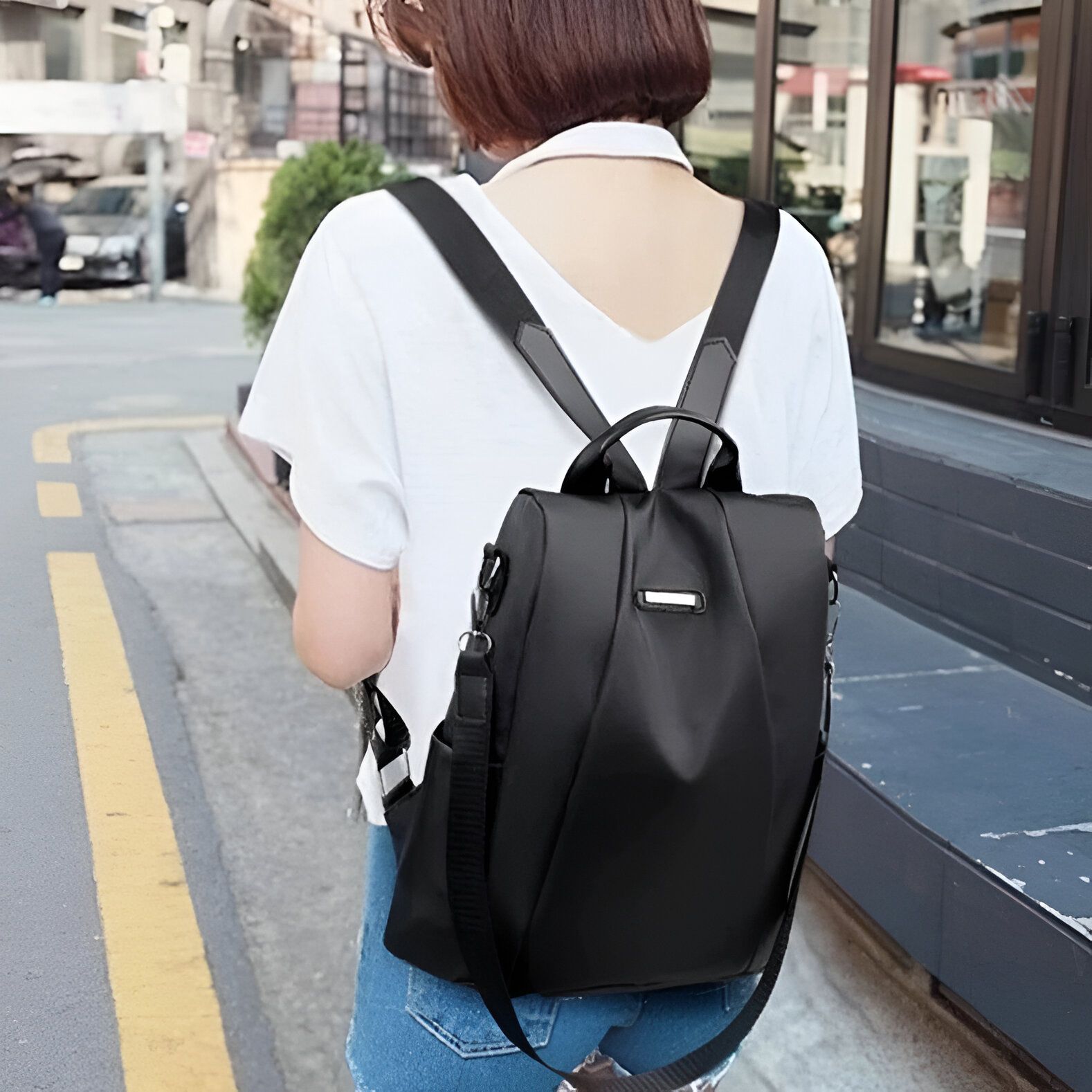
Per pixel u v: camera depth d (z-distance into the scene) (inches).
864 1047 95.4
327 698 160.2
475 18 40.2
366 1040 43.3
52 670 164.2
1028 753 108.7
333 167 271.0
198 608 191.8
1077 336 143.9
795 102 212.5
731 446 39.0
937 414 161.0
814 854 109.9
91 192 607.2
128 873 116.8
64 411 331.6
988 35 159.9
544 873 37.2
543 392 39.3
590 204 40.1
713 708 36.3
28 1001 97.3
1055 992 81.4
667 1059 44.5
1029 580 127.0
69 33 594.6
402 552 40.1
